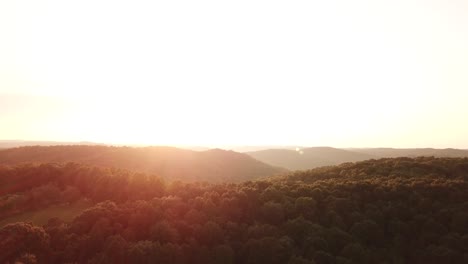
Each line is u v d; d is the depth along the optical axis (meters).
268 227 46.38
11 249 37.72
